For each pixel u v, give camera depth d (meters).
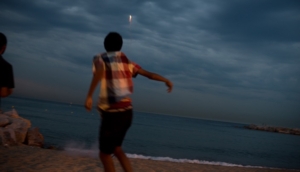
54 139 19.27
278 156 23.36
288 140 58.19
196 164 8.44
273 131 113.25
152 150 19.12
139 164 7.14
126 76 3.11
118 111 3.01
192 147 24.16
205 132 55.53
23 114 46.66
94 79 2.95
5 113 11.23
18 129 9.55
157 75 3.20
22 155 6.38
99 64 3.00
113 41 3.16
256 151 26.44
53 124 33.50
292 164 17.98
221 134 55.06
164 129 50.41
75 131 27.33
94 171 5.77
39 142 10.60
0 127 8.60
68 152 8.20
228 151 23.80
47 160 6.21
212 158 17.59
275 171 9.09
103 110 3.03
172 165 7.61
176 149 21.30
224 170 7.93
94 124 40.59
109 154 3.16
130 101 3.13
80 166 6.05
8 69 3.27
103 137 3.06
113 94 3.02
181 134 41.22
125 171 3.29
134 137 28.14
